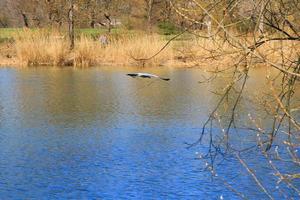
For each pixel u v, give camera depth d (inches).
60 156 561.9
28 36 1422.2
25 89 1000.9
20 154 569.6
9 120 733.9
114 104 849.5
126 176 503.5
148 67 1309.1
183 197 454.9
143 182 486.6
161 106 826.8
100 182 489.1
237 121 641.0
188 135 637.9
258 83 779.4
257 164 504.4
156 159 546.0
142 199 452.4
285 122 564.4
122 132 662.5
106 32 1694.1
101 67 1354.6
